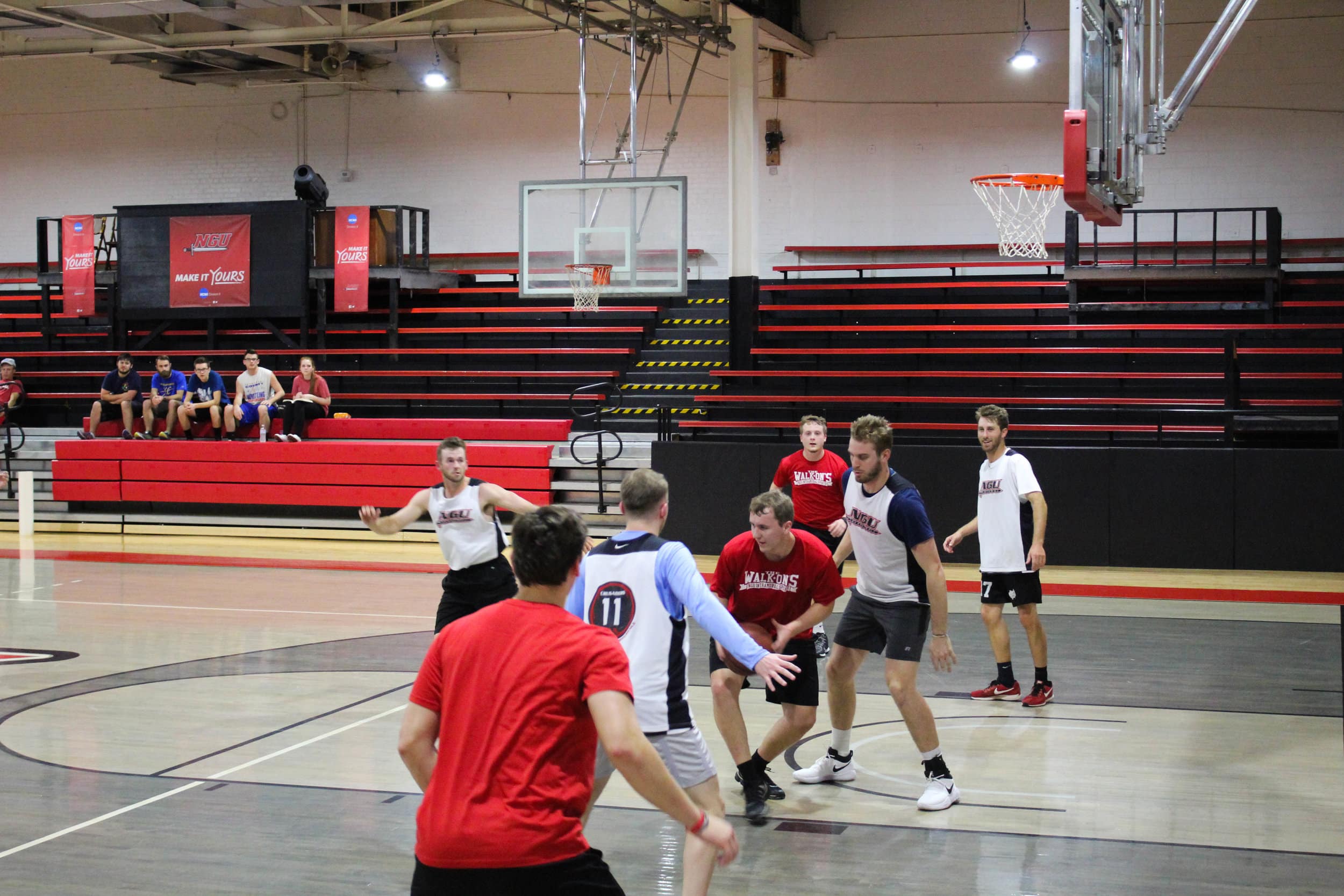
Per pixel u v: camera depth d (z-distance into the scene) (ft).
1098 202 22.58
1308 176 55.11
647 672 12.85
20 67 71.51
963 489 41.06
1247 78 55.67
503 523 47.44
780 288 57.98
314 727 21.12
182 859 14.71
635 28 46.73
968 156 59.21
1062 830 15.75
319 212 58.90
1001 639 23.15
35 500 52.60
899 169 60.13
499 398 54.90
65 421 59.31
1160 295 53.47
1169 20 56.13
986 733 20.77
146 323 61.77
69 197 71.31
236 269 59.00
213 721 21.52
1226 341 41.73
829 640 28.94
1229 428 41.09
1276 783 17.85
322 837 15.52
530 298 56.70
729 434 49.32
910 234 60.08
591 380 55.01
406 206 63.98
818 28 60.75
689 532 42.93
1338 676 25.07
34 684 24.49
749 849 15.05
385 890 13.75
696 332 57.72
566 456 48.11
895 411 49.14
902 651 16.74
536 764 8.41
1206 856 14.75
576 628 8.77
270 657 27.09
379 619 31.91
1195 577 38.42
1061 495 40.57
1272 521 39.04
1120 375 47.85
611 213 46.52
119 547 46.55
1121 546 40.19
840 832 15.71
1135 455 40.01
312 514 49.65
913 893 13.58
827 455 27.04
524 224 47.19
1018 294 55.16
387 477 48.32
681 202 45.91
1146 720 21.57
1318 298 52.80
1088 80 21.94
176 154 69.67
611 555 13.17
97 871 14.32
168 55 60.80
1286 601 34.30
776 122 61.52
